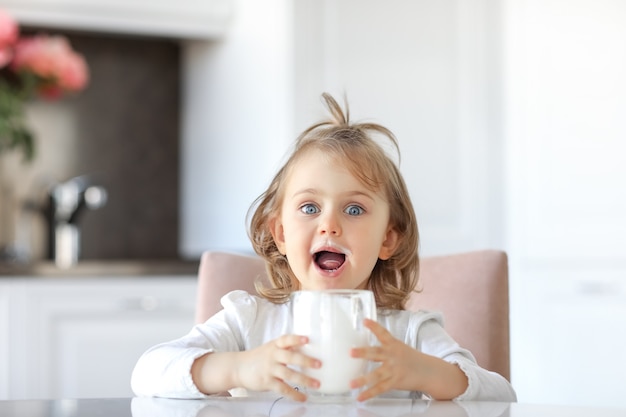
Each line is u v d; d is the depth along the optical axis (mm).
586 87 3213
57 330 2836
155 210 3645
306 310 974
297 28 2965
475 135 3223
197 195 3529
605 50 3230
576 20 3213
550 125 3176
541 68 3178
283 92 2934
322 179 1179
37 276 2814
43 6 3180
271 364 978
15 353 2787
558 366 3148
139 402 998
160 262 2930
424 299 1536
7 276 2787
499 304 1512
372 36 3096
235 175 3201
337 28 3039
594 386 3137
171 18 3266
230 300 1283
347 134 1270
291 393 977
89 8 3209
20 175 3479
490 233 3232
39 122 3514
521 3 3209
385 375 982
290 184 1210
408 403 992
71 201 3275
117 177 3600
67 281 2844
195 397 1043
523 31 3205
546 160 3176
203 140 3482
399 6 3139
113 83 3598
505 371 1499
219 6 3271
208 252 1563
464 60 3219
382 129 1404
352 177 1182
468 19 3223
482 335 1498
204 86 3477
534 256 3178
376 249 1201
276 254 1354
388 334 987
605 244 3176
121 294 2889
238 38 3225
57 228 3256
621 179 3225
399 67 3135
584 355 3137
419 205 3158
